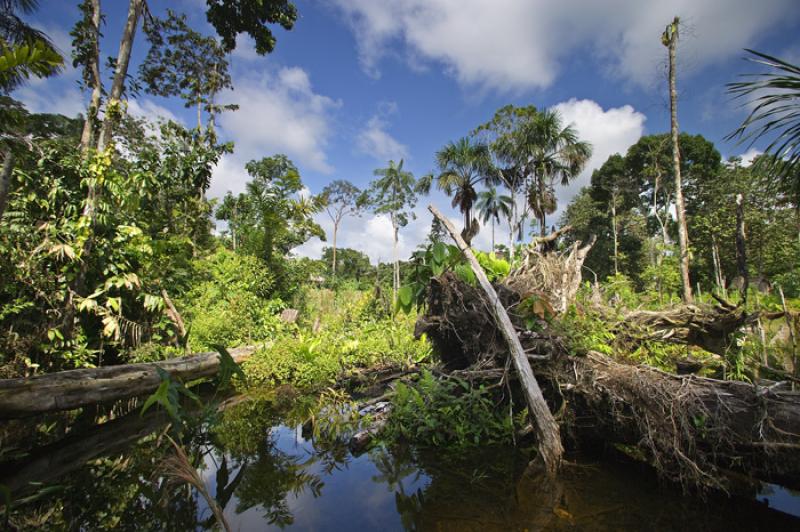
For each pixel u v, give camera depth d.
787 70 2.82
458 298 3.99
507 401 3.81
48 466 2.94
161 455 3.13
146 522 2.17
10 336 3.93
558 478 2.69
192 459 3.11
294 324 9.02
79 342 4.71
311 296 13.72
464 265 4.27
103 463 2.99
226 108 16.70
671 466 2.64
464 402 3.56
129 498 2.46
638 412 2.79
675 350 4.61
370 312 10.00
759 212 14.46
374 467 2.95
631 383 2.84
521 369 3.00
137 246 5.61
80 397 3.37
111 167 5.50
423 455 3.17
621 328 4.29
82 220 4.68
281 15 8.76
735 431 2.41
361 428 3.81
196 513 2.27
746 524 2.12
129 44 6.04
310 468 2.94
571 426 3.30
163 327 5.89
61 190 4.91
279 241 12.53
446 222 3.82
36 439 3.52
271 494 2.51
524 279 4.56
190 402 4.87
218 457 3.17
